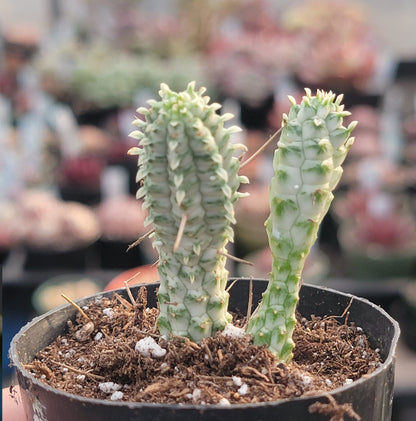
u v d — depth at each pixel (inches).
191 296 23.4
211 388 21.7
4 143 96.0
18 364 22.3
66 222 81.6
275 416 19.1
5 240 82.4
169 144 20.3
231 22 145.1
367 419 21.0
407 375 64.5
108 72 119.5
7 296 79.6
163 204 21.6
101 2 151.4
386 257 76.9
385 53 134.9
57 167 102.0
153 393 21.5
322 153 21.5
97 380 23.9
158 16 158.6
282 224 22.6
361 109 110.3
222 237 22.9
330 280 79.1
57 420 20.4
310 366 24.8
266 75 119.3
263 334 23.6
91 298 28.9
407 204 90.3
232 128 21.8
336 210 89.2
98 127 119.3
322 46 121.5
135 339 24.8
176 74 119.0
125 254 83.3
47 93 120.0
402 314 72.8
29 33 139.5
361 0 186.9
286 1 182.7
